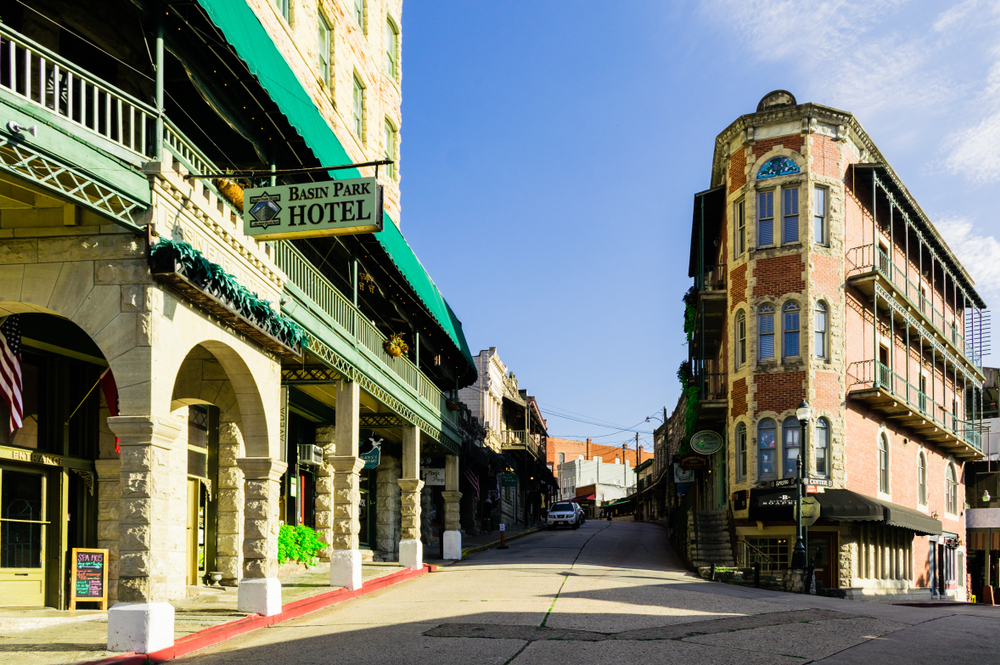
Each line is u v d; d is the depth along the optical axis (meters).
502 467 49.25
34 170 8.96
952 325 40.88
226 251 12.21
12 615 11.83
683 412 54.97
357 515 17.73
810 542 26.48
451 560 27.58
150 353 10.06
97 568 12.55
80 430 13.59
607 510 96.69
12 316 11.72
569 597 15.57
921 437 34.78
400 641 10.74
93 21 12.61
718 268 33.09
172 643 10.05
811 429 26.59
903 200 31.53
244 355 12.66
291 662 9.44
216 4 11.07
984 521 44.94
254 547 13.07
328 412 23.16
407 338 26.52
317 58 20.45
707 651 10.16
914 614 16.09
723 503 30.39
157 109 10.62
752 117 28.50
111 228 10.28
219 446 16.92
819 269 27.52
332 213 12.09
